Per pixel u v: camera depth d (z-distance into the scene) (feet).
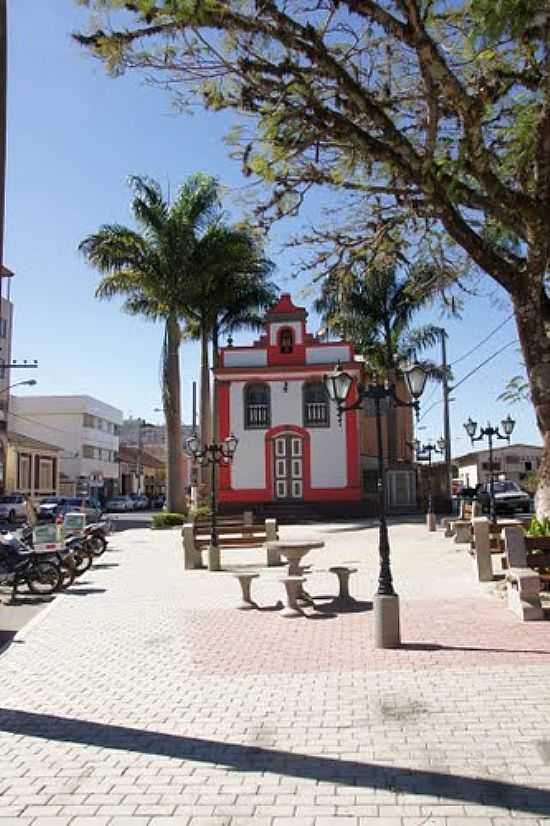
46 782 16.76
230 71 32.94
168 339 108.06
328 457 114.01
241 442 115.24
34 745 19.22
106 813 15.07
